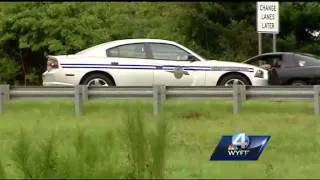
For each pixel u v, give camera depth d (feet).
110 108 132.98
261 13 179.83
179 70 150.51
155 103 127.75
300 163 86.53
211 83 151.02
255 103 136.87
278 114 128.57
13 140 100.22
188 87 130.82
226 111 131.64
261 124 117.91
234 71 151.53
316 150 96.99
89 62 148.56
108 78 149.18
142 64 150.30
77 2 227.81
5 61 231.91
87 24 223.30
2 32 223.51
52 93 133.28
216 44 278.67
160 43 152.76
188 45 266.57
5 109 132.57
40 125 114.62
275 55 178.70
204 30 277.23
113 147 74.28
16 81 235.20
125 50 151.53
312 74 171.63
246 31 283.59
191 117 125.29
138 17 278.46
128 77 149.79
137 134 68.90
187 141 102.12
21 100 134.31
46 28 217.56
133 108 94.38
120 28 252.62
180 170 79.00
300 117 124.98
